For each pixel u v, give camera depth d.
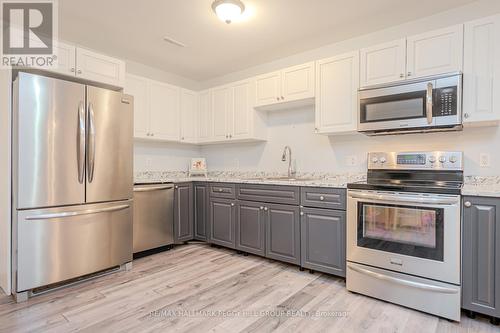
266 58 3.59
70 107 2.40
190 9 2.45
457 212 1.89
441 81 2.17
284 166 3.58
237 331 1.76
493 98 2.03
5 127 2.26
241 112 3.61
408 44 2.38
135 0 2.31
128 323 1.85
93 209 2.54
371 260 2.22
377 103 2.46
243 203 3.18
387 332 1.75
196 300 2.16
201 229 3.64
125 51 3.35
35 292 2.26
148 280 2.54
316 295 2.24
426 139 2.60
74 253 2.42
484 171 2.31
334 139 3.16
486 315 1.91
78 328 1.79
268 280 2.53
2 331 1.75
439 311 1.92
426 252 1.99
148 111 3.54
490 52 2.04
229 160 4.16
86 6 2.40
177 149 4.22
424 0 2.35
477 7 2.38
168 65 3.82
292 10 2.48
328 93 2.82
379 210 2.20
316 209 2.60
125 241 2.79
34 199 2.21
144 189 3.19
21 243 2.15
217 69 3.98
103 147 2.61
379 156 2.73
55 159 2.32
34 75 2.22
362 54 2.61
